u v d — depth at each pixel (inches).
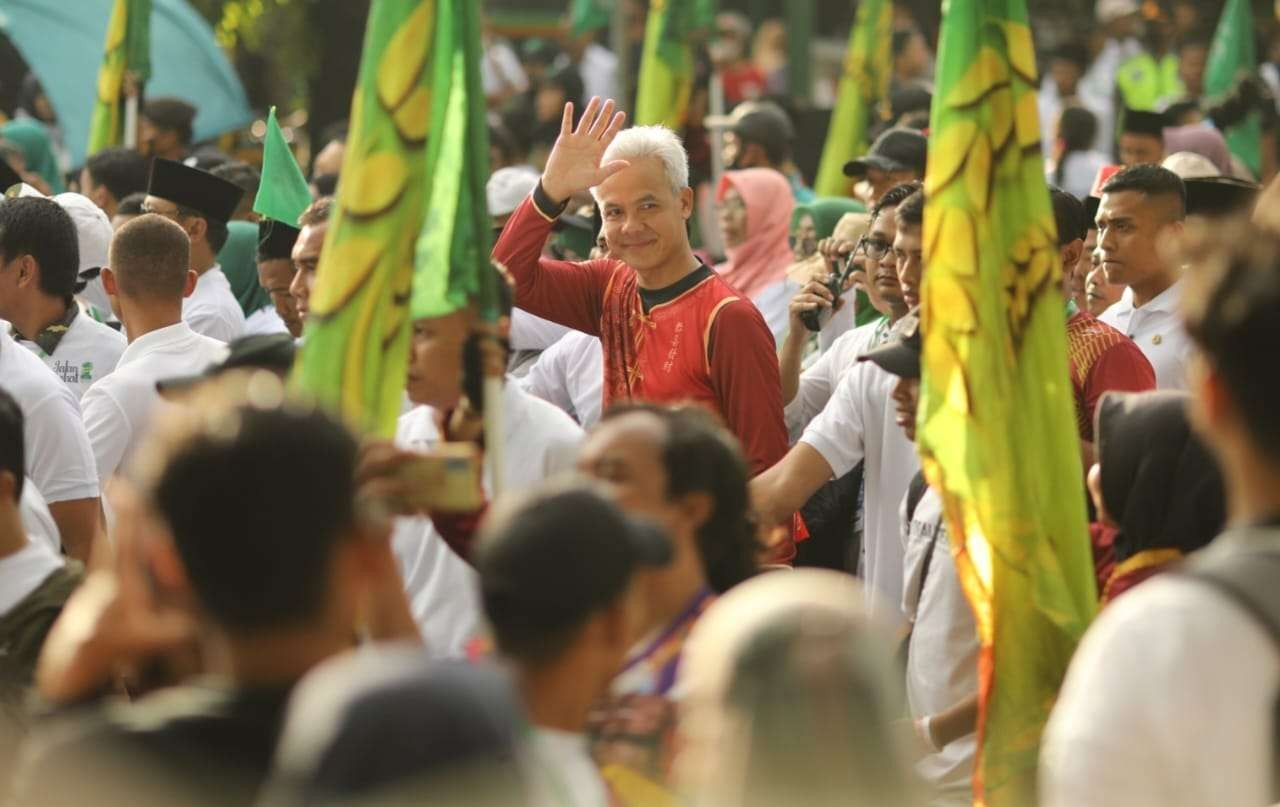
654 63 1139.9
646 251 618.5
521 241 621.6
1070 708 261.6
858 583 625.3
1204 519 383.9
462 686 229.9
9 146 1026.1
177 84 1295.5
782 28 2097.7
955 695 462.0
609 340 636.1
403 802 221.5
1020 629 429.1
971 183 446.6
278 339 462.6
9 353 578.2
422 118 434.9
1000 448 438.0
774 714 242.5
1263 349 254.2
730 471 377.4
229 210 829.8
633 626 306.0
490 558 286.8
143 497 264.8
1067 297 587.2
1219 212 721.0
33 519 493.7
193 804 255.6
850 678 243.1
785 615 247.8
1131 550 394.3
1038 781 421.4
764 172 916.6
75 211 822.5
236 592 255.8
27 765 266.8
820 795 240.2
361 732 223.5
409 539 462.6
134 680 370.0
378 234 431.2
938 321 444.8
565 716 286.0
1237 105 1129.4
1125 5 1713.8
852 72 1130.7
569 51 1801.2
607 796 319.9
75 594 401.4
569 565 283.3
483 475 465.7
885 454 551.2
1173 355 636.7
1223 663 249.0
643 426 376.5
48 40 1170.0
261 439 257.1
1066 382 446.3
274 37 1688.0
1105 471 396.5
